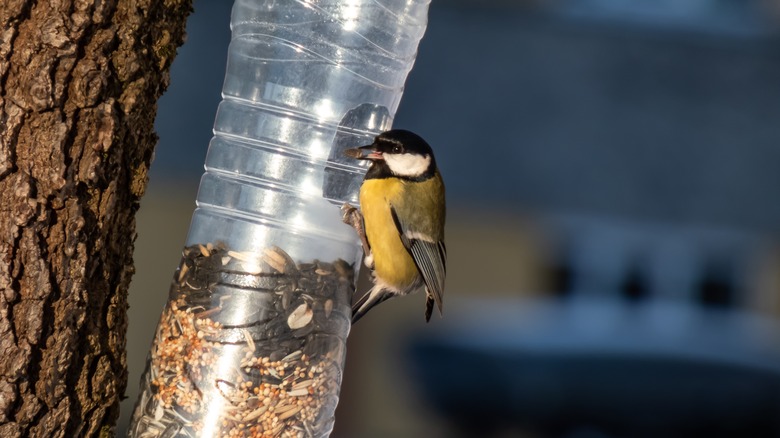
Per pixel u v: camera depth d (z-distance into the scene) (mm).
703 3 21688
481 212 18375
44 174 4270
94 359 4512
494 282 18875
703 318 19094
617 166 18906
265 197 5281
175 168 17406
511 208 18234
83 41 4258
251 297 5207
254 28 5281
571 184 18547
